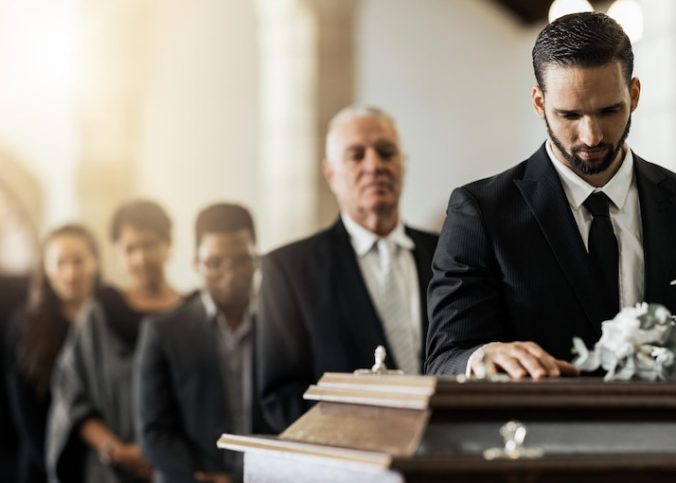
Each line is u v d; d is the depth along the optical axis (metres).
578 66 2.82
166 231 6.98
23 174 14.02
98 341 6.79
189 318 5.73
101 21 14.15
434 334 3.09
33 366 7.38
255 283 5.72
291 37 13.01
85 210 13.91
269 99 13.30
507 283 3.07
